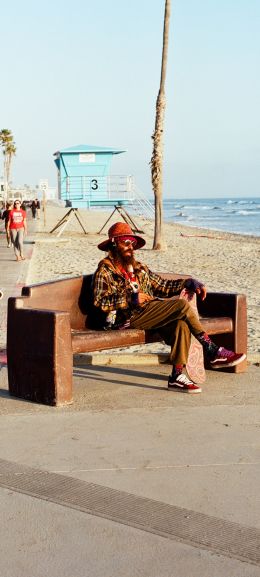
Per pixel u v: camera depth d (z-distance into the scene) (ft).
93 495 14.16
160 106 89.30
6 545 12.23
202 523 12.99
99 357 25.46
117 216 261.85
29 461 15.98
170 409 19.85
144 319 21.72
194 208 593.83
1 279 52.29
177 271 71.41
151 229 158.92
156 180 94.84
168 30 86.79
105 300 21.76
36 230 147.23
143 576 11.26
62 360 19.98
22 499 14.02
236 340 23.86
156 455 16.30
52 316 19.77
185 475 15.15
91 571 11.41
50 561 11.71
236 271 72.18
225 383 22.77
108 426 18.38
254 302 44.68
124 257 22.11
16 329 20.72
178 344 21.54
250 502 13.85
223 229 228.63
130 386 22.41
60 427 18.31
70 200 118.01
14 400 20.76
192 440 17.29
